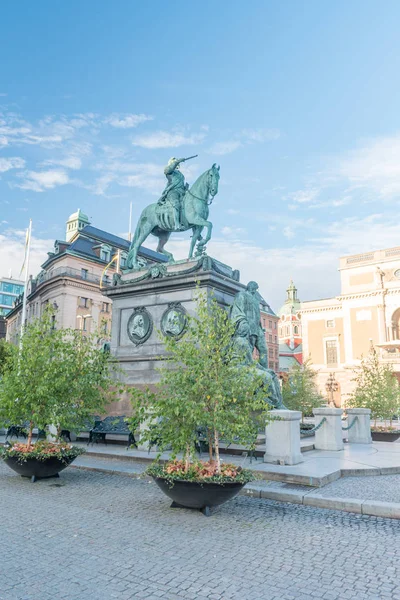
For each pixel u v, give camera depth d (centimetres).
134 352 1462
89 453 1183
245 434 716
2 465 1147
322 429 1286
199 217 1497
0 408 984
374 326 6103
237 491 675
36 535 581
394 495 764
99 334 1162
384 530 605
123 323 1528
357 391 2058
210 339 744
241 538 570
